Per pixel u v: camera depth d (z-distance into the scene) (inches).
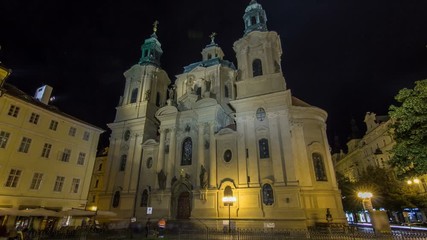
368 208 1000.2
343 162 3385.8
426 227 1465.3
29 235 954.1
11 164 1149.7
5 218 1095.6
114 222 1513.3
